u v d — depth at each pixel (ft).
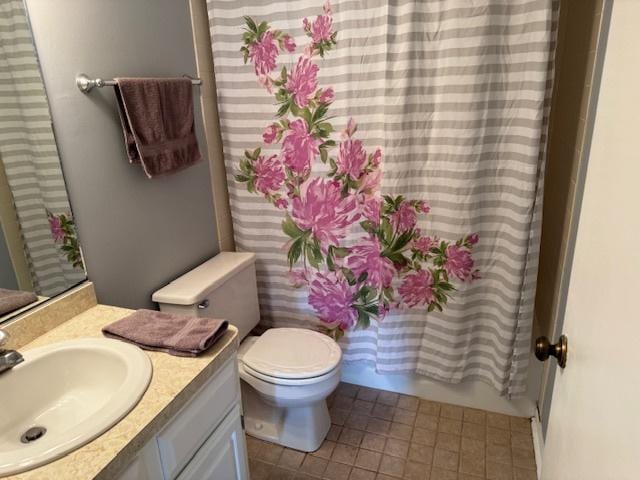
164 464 3.19
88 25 4.45
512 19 4.86
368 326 6.76
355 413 6.75
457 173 5.49
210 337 3.73
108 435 2.78
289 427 6.10
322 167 6.22
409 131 5.55
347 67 5.67
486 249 5.79
